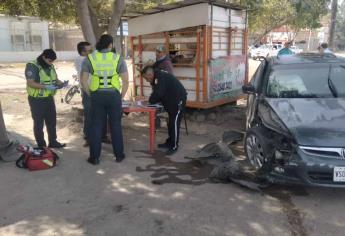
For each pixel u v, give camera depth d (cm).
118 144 581
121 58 562
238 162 559
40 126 625
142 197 461
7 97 1250
